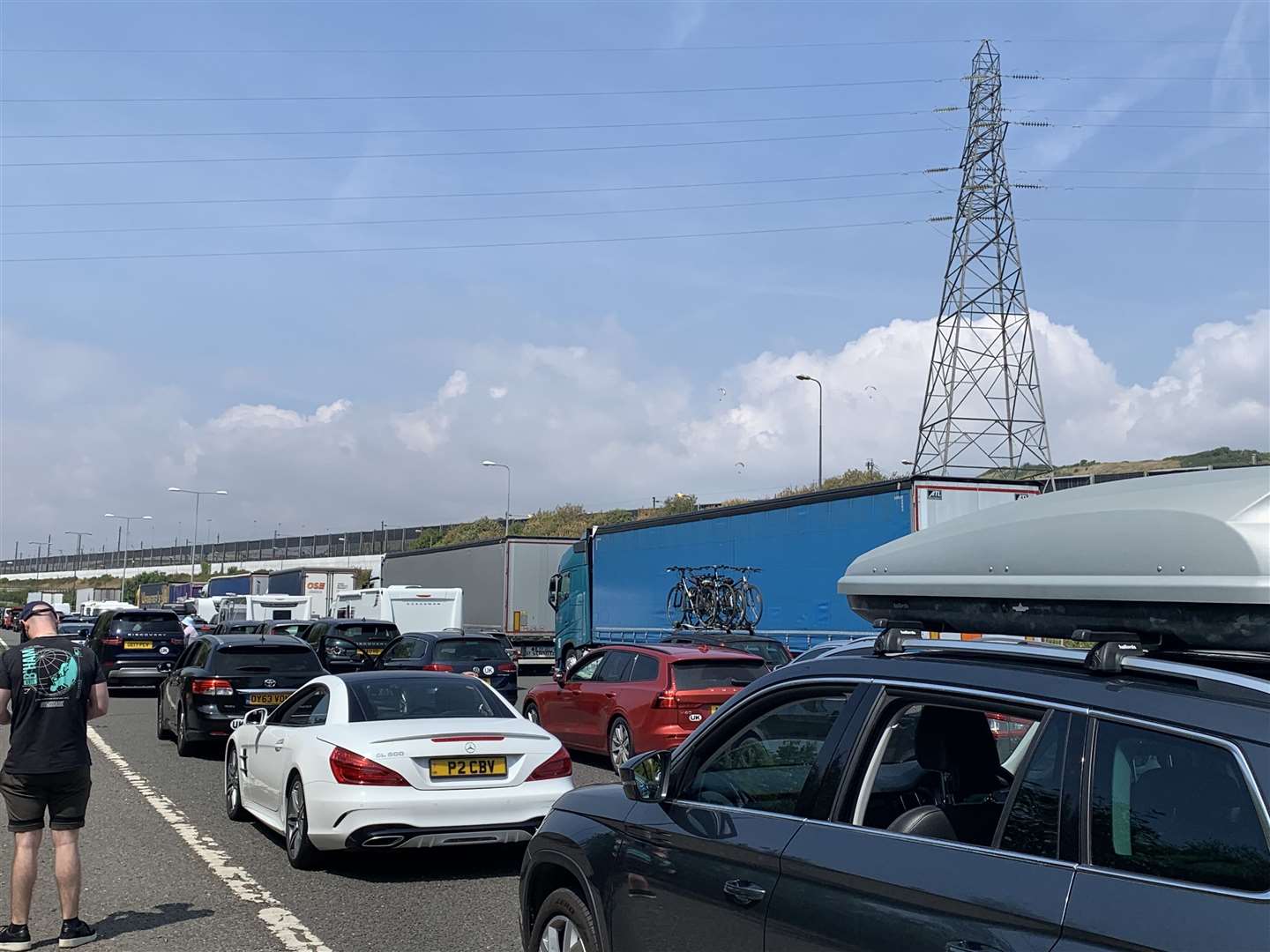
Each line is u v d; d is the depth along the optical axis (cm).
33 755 609
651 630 2255
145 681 2472
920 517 1591
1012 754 335
